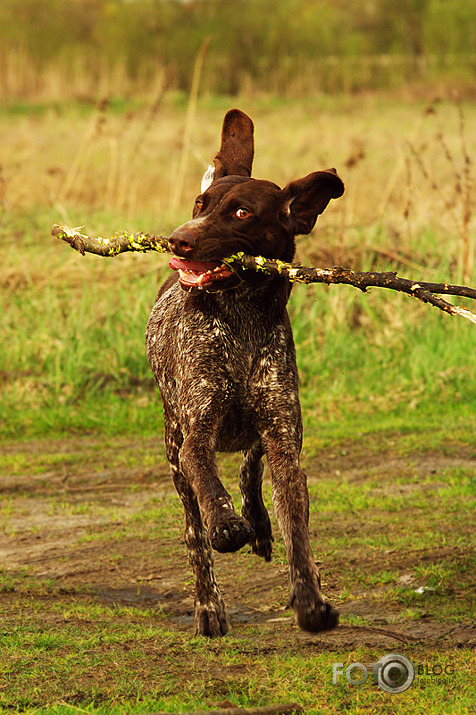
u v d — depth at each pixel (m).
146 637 6.86
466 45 60.25
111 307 16.44
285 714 5.49
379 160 30.50
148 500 10.97
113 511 10.62
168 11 54.09
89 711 5.47
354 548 8.83
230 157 7.62
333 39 58.25
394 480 11.19
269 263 6.50
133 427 14.13
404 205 20.67
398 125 40.47
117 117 40.97
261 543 8.29
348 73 55.62
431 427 13.30
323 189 7.00
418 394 14.89
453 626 7.01
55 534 9.85
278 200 6.82
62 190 24.58
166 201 25.28
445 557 8.39
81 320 15.97
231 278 6.75
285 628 7.22
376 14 67.75
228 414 7.24
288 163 30.62
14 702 5.72
